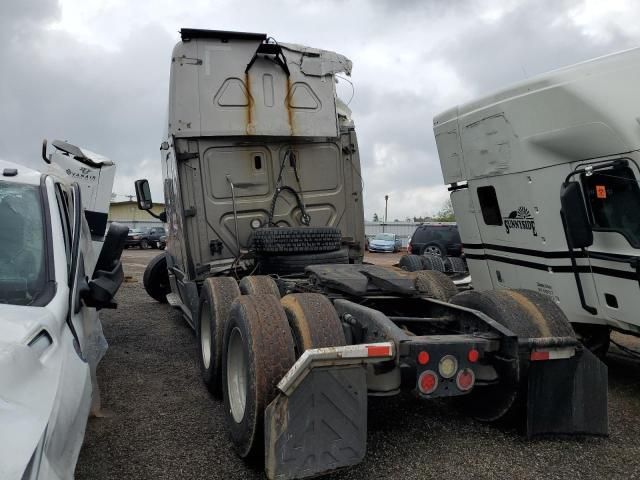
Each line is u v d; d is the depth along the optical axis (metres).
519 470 3.47
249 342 3.37
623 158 4.70
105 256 3.20
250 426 3.29
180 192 6.39
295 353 3.51
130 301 10.77
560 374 3.71
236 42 6.54
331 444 3.03
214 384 4.88
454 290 5.01
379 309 4.78
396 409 4.55
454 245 14.51
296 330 3.54
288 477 2.94
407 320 4.18
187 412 4.51
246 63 6.57
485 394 4.09
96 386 4.34
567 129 5.14
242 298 3.78
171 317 8.95
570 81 5.04
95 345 3.89
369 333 3.59
